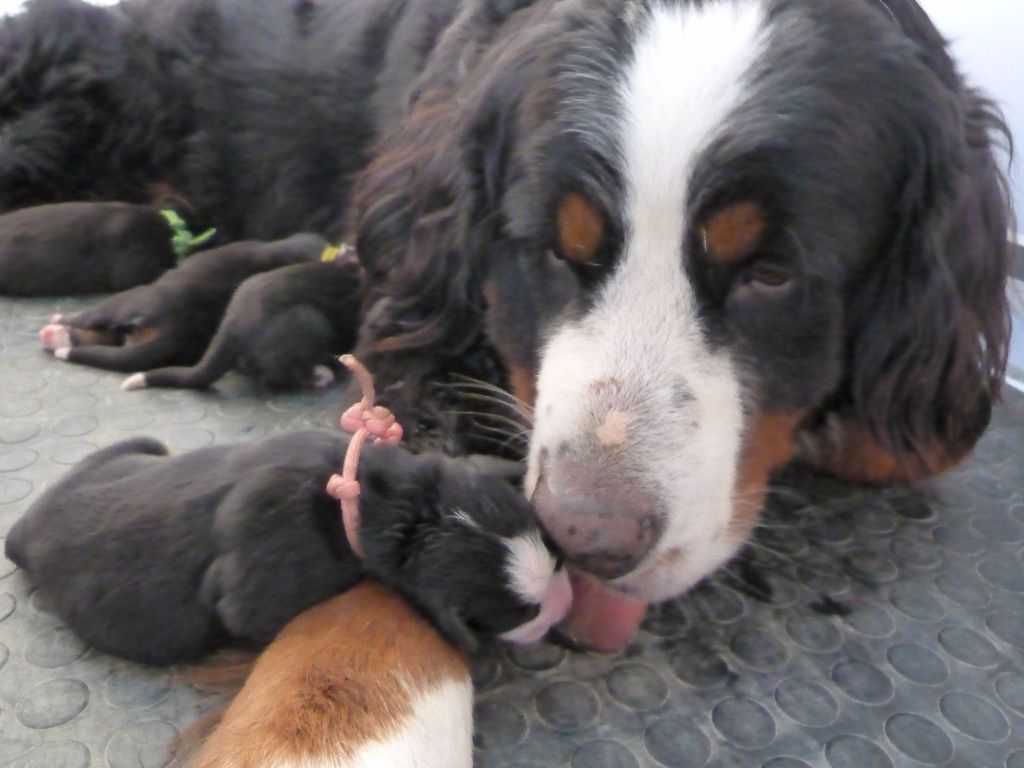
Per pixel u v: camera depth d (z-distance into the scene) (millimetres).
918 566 600
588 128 524
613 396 504
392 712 450
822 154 518
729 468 522
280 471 491
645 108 517
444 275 642
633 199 515
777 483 658
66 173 1007
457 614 472
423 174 653
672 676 523
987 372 619
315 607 485
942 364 589
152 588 496
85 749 476
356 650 464
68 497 532
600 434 493
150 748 477
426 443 651
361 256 716
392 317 677
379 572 479
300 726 440
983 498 657
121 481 531
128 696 499
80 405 703
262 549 478
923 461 618
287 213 954
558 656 529
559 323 545
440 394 665
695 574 513
